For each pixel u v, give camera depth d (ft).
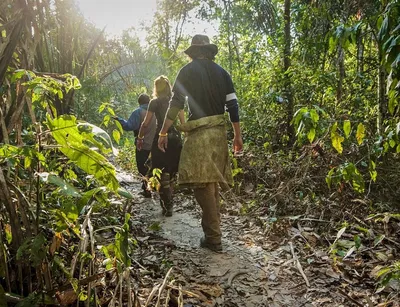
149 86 26.68
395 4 7.72
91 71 20.10
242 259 9.80
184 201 15.05
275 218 11.29
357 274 8.67
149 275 8.54
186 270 9.16
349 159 13.06
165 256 9.86
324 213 11.95
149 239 10.88
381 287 7.75
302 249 10.14
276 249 10.30
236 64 25.45
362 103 15.58
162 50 23.36
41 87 6.64
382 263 9.02
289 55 18.12
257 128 18.60
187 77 10.34
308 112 10.06
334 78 16.40
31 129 8.55
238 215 12.94
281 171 14.38
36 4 7.23
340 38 9.73
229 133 19.86
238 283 8.63
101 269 7.57
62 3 13.23
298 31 18.29
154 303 7.18
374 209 11.66
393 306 7.38
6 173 6.75
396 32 7.50
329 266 9.15
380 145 11.23
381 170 12.90
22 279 6.25
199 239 11.19
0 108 6.40
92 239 6.23
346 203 11.98
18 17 6.42
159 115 13.33
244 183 15.53
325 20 16.83
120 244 6.06
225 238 11.22
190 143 10.34
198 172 10.12
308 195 12.59
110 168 5.16
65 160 8.34
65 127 5.00
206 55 10.58
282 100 17.02
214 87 10.38
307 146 13.52
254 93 19.99
